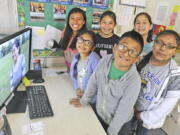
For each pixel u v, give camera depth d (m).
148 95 1.04
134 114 1.15
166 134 1.76
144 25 1.47
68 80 1.38
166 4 1.76
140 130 1.20
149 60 1.08
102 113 1.02
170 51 0.96
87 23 1.61
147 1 1.82
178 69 1.00
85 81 1.19
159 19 1.86
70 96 1.13
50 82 1.31
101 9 1.62
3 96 0.84
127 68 0.91
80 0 1.53
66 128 0.83
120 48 0.87
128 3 1.73
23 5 1.38
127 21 1.80
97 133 0.82
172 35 0.94
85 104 1.05
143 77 1.06
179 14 1.62
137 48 0.86
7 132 0.72
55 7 1.47
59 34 1.58
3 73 0.81
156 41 1.00
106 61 0.99
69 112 0.96
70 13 1.38
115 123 0.92
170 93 1.01
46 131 0.80
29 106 0.95
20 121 0.84
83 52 1.17
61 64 1.69
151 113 1.04
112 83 0.92
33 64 1.42
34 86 1.19
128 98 0.89
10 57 0.87
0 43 0.73
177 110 1.53
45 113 0.91
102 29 1.43
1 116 0.80
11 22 1.39
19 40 0.98
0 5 1.31
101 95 1.00
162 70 1.01
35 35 1.50
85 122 0.89
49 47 1.58
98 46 1.44
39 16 1.46
